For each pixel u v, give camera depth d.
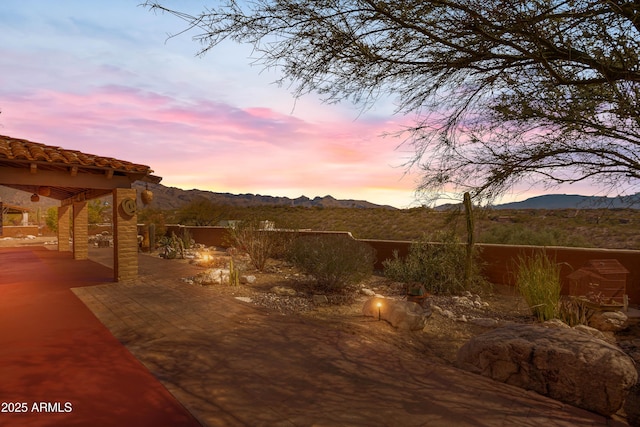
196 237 22.55
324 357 4.98
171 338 5.63
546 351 4.20
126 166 10.47
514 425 3.40
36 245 24.77
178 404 3.67
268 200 181.62
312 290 9.59
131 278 10.79
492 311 8.12
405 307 6.71
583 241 14.07
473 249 9.74
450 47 2.85
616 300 7.32
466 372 4.64
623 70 2.48
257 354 5.03
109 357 4.86
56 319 6.64
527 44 2.69
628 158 2.77
